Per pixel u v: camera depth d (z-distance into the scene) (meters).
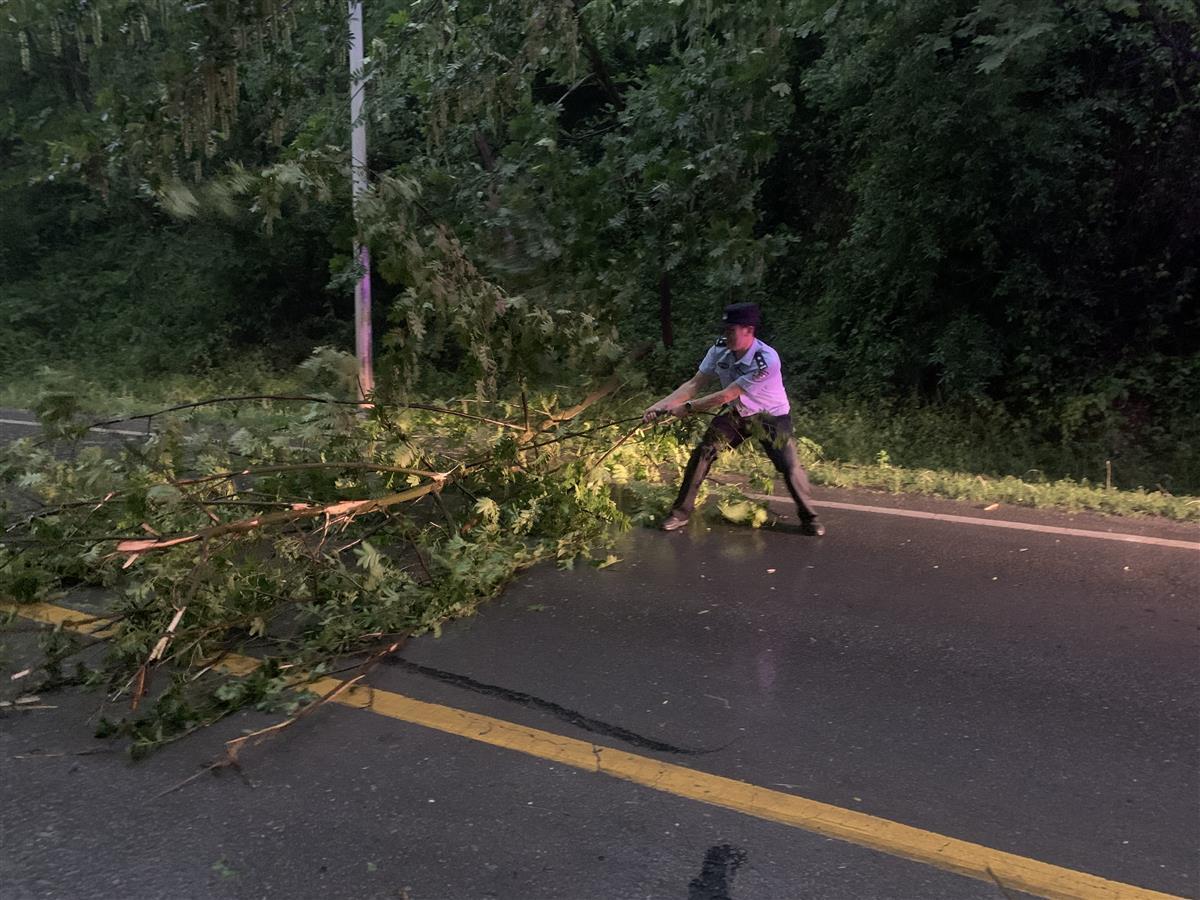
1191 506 6.90
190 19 6.87
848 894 2.70
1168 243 9.92
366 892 2.70
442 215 7.97
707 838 2.96
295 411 7.38
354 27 9.69
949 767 3.37
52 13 7.09
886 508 6.97
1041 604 4.95
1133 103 9.59
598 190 8.16
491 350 5.88
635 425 6.47
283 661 4.20
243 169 5.52
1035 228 10.06
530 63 7.88
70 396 5.55
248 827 3.00
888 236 10.66
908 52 9.74
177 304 17.50
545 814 3.08
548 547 5.74
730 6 8.23
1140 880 2.78
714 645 4.43
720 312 12.17
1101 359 10.34
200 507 4.64
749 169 8.51
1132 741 3.55
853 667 4.18
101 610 4.77
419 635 4.54
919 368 11.26
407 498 5.26
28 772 3.32
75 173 6.94
